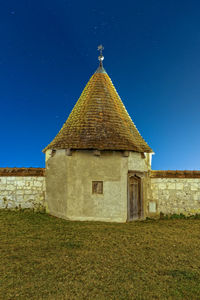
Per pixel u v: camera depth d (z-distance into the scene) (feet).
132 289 12.90
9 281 13.46
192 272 15.08
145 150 33.01
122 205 29.53
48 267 15.30
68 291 12.52
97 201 29.48
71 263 15.97
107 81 36.96
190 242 21.63
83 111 33.14
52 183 34.06
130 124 35.14
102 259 16.81
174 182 35.50
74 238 21.68
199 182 35.12
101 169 29.86
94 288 12.86
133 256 17.60
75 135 30.48
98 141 29.45
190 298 12.25
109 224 27.68
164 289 13.01
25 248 18.85
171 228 27.63
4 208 35.27
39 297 11.95
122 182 29.86
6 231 24.16
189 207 34.94
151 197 35.58
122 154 30.22
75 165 30.04
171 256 17.85
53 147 31.22
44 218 30.78
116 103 35.06
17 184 35.91
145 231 25.41
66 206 29.81
